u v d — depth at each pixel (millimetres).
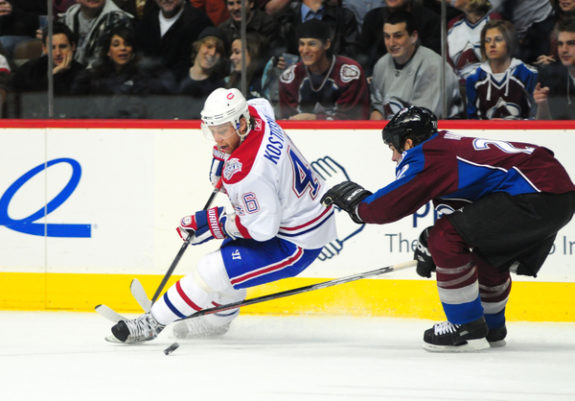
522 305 15508
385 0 16000
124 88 16531
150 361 11500
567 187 11625
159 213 16219
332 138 15984
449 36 15922
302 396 9328
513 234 11523
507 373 10680
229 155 12383
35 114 16688
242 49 16391
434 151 11641
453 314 12125
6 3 16531
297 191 12219
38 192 16375
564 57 15578
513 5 15641
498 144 11836
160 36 16422
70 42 16547
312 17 16188
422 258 12406
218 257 12461
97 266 16312
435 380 10219
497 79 15852
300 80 16375
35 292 16438
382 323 15312
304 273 16000
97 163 16266
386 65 16156
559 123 15414
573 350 12531
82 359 11633
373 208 11797
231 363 11367
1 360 11555
